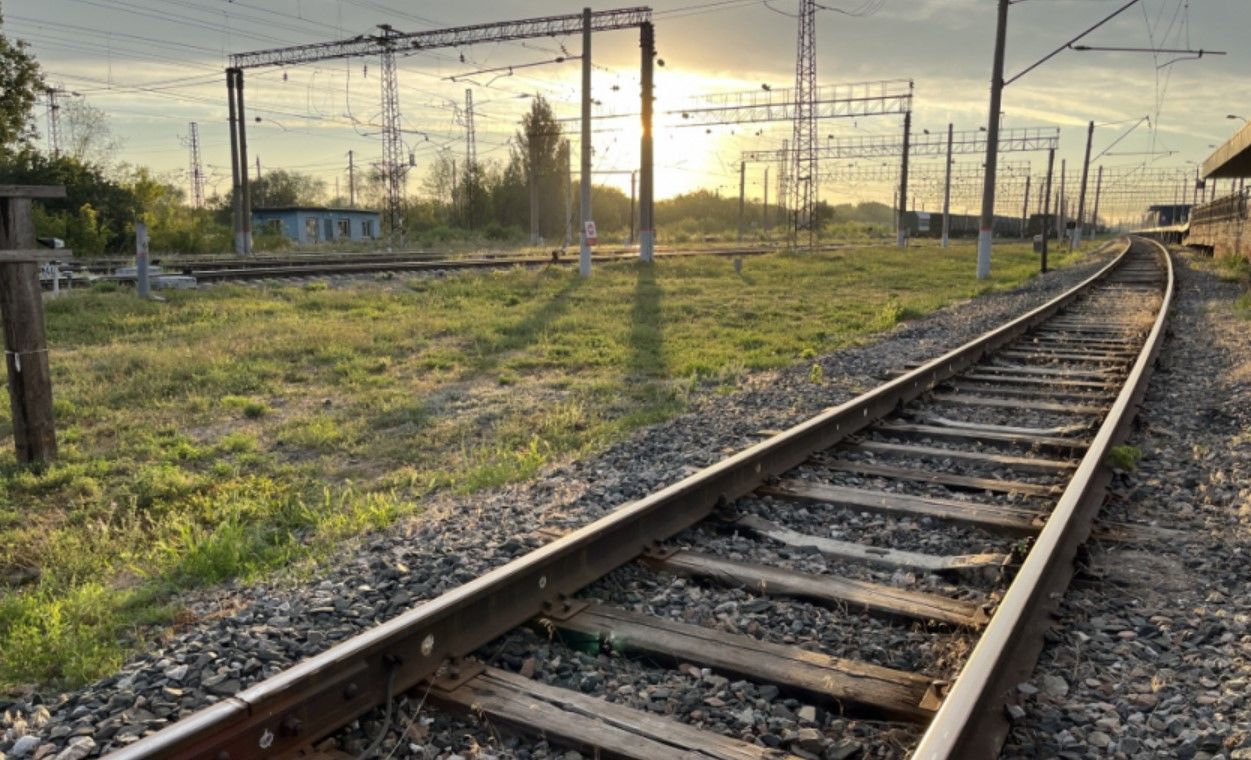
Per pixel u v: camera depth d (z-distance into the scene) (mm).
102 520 6172
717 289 24422
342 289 21469
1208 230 42656
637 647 3904
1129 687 3531
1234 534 5293
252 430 8852
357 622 4191
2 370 11219
